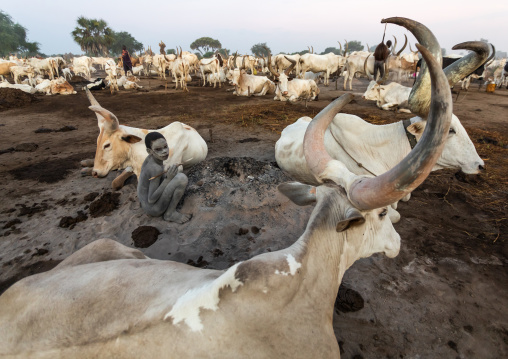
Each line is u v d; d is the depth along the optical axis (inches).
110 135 171.6
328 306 70.0
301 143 171.0
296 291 64.1
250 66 1088.2
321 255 72.1
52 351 58.6
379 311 109.7
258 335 58.6
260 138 316.8
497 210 173.2
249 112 442.3
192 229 155.4
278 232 151.8
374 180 64.7
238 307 59.1
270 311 60.4
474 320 106.0
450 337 100.3
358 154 144.6
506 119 397.4
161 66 1034.1
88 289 67.4
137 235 150.0
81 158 265.7
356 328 103.7
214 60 776.9
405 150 137.6
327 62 778.8
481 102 533.3
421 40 102.5
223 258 136.8
